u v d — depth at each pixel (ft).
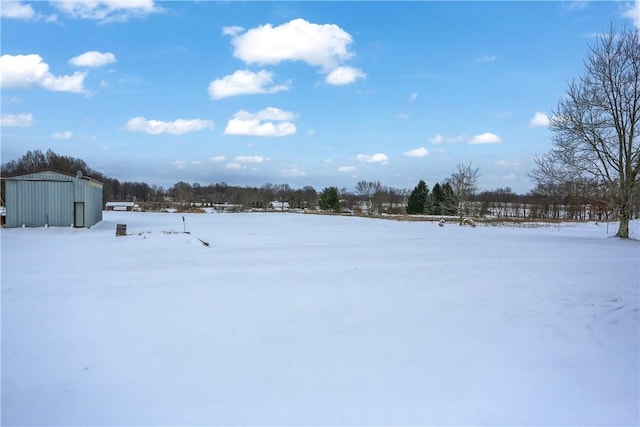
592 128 68.39
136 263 40.50
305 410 13.35
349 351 18.25
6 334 20.06
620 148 68.03
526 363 17.08
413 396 14.29
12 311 23.81
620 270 38.11
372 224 110.83
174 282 32.09
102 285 30.81
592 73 69.97
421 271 37.24
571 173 71.20
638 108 66.23
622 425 12.65
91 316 23.04
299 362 17.06
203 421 12.71
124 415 13.03
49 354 17.72
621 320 22.91
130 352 17.99
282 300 26.81
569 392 14.67
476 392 14.61
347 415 13.08
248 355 17.76
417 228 96.94
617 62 67.31
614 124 67.72
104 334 20.17
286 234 75.20
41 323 21.72
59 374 15.84
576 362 17.22
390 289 30.07
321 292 29.04
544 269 38.52
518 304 26.04
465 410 13.42
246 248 52.90
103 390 14.64
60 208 77.66
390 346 18.84
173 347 18.60
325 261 42.73
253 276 34.63
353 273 36.17
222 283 31.89
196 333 20.42
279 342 19.30
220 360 17.22
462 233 82.12
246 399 14.06
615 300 27.12
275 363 16.96
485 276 35.04
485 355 17.87
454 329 21.21
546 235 79.41
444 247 55.47
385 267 39.24
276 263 41.24
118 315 23.25
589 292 29.32
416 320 22.68
